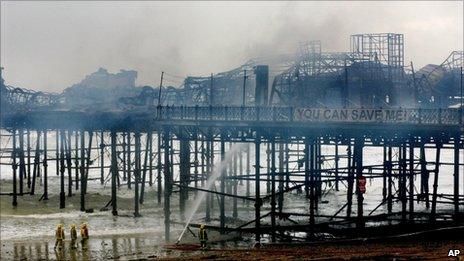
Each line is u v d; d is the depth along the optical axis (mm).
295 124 34625
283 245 34875
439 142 35875
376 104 46219
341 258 27906
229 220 46938
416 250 29719
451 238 34781
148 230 43938
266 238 39250
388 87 46781
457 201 35188
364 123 33188
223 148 39250
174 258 32250
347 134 36062
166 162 39312
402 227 38000
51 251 36844
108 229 44688
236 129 38062
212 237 39938
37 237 42062
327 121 33938
